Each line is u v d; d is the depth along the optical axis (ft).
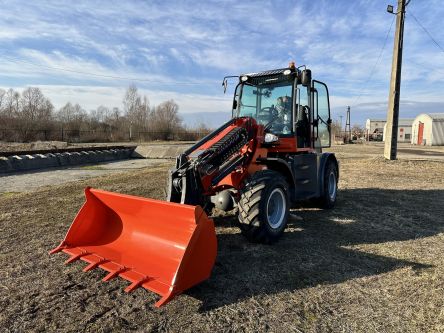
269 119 18.19
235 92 19.66
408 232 16.14
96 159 51.13
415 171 37.35
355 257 13.07
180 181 12.62
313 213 19.58
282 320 8.93
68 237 12.18
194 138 129.90
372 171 37.45
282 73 17.53
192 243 9.39
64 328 8.56
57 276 11.34
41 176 34.68
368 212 19.80
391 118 45.68
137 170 39.96
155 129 129.29
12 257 12.92
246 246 14.05
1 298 9.98
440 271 11.82
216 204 14.15
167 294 8.75
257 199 13.39
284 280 11.14
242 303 9.74
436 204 21.79
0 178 33.17
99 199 12.54
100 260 11.09
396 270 11.90
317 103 19.90
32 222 17.51
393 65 44.80
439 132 124.98
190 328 8.57
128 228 12.27
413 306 9.59
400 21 43.32
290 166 16.53
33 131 93.09
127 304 9.68
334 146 100.27
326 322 8.84
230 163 14.23
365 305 9.66
